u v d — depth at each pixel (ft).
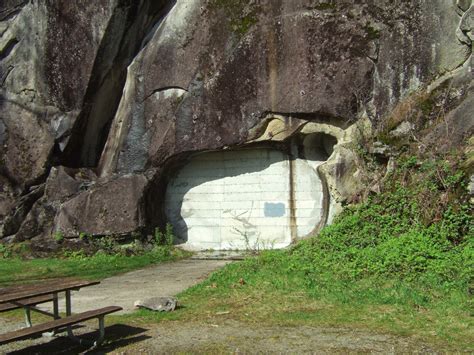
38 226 43.52
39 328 14.97
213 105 39.47
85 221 41.86
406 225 28.81
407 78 34.81
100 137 46.91
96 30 42.32
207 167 43.29
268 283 24.38
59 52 44.16
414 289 21.56
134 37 43.24
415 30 34.73
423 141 31.71
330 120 37.17
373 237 29.19
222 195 42.78
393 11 35.19
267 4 37.86
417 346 15.65
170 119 40.75
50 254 41.16
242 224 42.04
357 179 34.73
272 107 37.73
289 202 40.83
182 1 40.78
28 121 45.83
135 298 24.41
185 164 43.42
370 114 35.58
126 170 42.34
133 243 41.63
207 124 39.73
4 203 45.78
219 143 39.50
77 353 16.76
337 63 36.04
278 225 41.01
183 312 20.68
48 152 45.03
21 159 46.03
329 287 23.04
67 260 39.01
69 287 17.97
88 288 27.94
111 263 37.17
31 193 45.55
